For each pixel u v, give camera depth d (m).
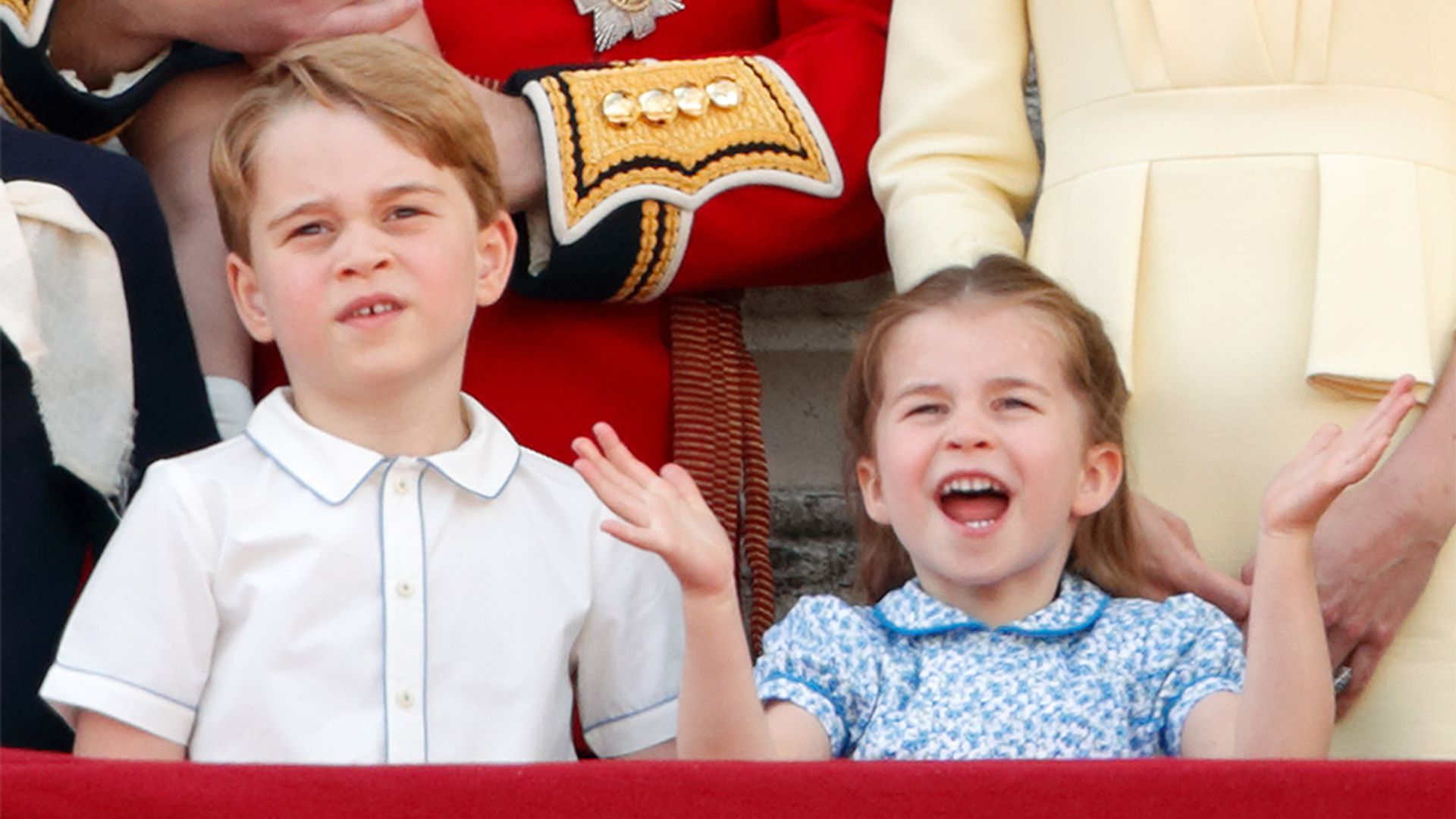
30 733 10.62
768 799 8.01
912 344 11.30
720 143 12.98
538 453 11.91
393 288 10.61
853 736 11.11
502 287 11.34
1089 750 10.81
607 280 12.87
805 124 13.22
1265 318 11.69
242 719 10.24
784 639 11.30
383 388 10.64
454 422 10.98
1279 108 11.80
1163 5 11.85
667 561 9.93
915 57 13.20
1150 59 11.98
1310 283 11.67
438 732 10.38
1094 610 11.23
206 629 10.33
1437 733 11.50
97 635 10.20
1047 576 11.27
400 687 10.34
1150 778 8.03
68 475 10.72
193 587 10.32
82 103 12.16
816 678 11.14
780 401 15.92
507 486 10.88
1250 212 11.77
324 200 10.64
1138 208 11.83
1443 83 11.93
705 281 13.17
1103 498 11.41
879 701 11.05
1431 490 11.48
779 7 14.41
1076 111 12.23
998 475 11.05
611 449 10.07
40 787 7.90
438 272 10.71
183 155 12.64
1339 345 11.43
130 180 11.27
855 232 13.41
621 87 12.93
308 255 10.68
